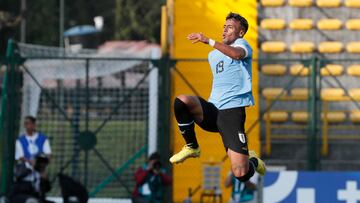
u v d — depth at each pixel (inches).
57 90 2564.0
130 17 7190.0
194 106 1294.3
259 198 2124.8
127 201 2385.6
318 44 2440.9
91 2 7623.0
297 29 2434.8
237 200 2143.2
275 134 2389.3
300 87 2401.6
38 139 2283.5
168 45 2524.6
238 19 1295.5
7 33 6806.1
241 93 1288.1
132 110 2573.8
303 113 2385.6
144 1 7209.6
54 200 2418.8
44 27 6983.3
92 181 2534.5
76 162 2460.6
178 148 2330.2
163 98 2320.4
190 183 2340.1
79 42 5625.0
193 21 2417.6
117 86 2787.9
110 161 2623.0
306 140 2378.2
